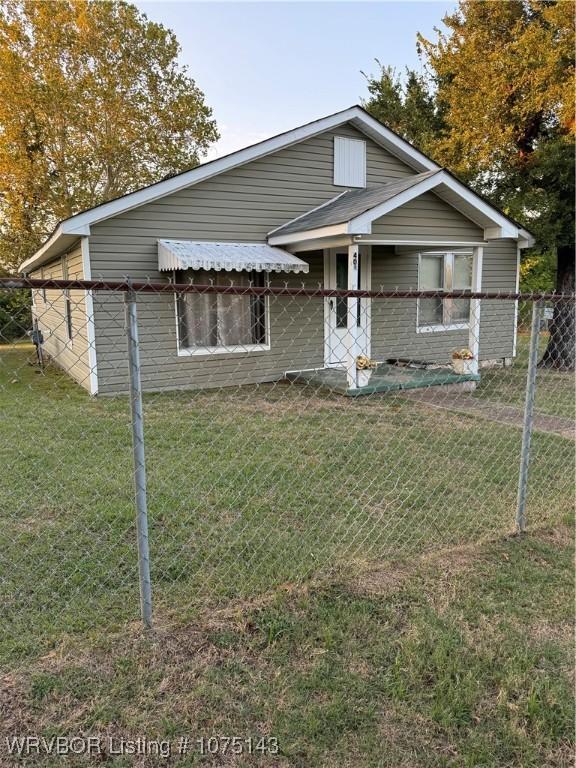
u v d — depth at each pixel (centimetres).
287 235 860
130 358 227
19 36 1711
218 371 899
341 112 935
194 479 436
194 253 774
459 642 239
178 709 199
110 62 1856
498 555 321
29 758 177
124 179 2019
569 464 493
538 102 1052
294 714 197
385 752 182
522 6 1141
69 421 623
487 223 871
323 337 999
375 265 1052
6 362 1292
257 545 326
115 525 349
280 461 484
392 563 309
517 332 1210
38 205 1889
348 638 240
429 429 614
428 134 1521
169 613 255
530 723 197
